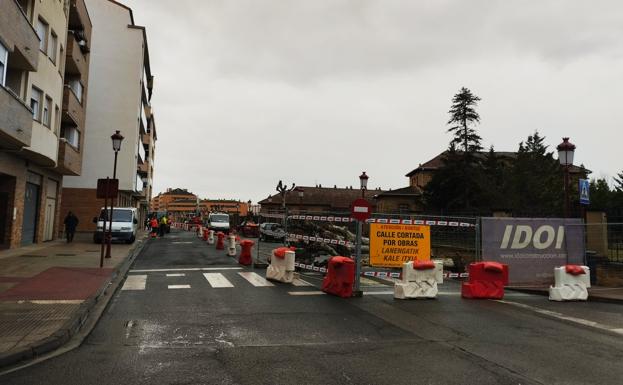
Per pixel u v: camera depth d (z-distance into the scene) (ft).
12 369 17.38
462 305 33.24
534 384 16.38
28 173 70.95
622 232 44.39
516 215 69.00
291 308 30.50
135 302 31.83
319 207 273.75
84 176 133.18
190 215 355.97
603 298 36.42
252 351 20.30
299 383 16.20
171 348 20.66
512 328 25.85
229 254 71.26
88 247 74.79
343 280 35.42
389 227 40.65
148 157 214.28
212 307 30.40
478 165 148.87
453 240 51.06
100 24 138.10
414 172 225.56
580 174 178.60
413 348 21.11
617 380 16.94
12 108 49.37
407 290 35.01
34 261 50.60
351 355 19.83
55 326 22.50
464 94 151.53
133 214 90.02
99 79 137.08
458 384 16.28
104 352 19.86
